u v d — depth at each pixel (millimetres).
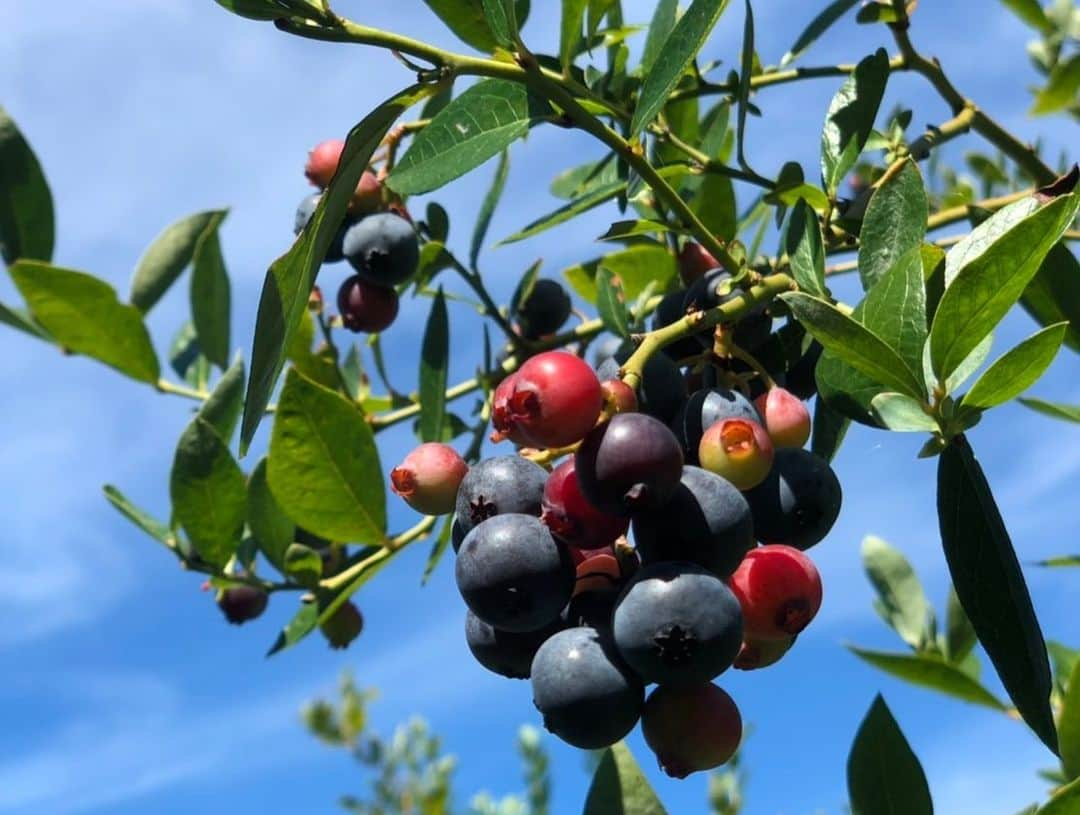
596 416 202
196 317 391
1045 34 487
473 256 364
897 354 215
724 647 197
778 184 299
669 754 207
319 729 745
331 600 350
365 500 321
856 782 246
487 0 234
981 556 221
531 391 199
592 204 302
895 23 337
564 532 203
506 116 254
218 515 350
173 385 399
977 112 331
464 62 230
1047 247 207
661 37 309
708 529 202
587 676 202
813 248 249
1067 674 352
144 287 401
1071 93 432
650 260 361
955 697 331
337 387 380
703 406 224
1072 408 319
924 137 323
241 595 388
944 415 220
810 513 220
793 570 218
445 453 244
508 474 216
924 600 369
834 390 229
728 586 210
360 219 354
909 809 244
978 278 211
